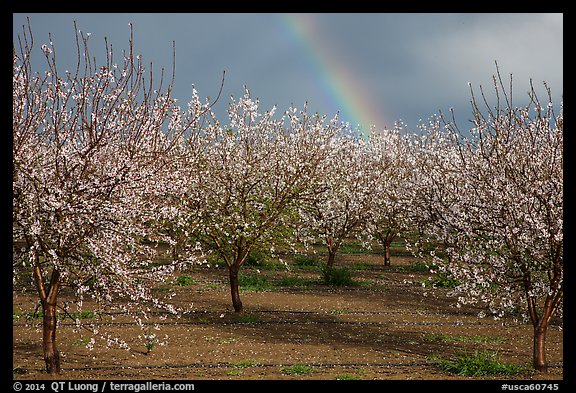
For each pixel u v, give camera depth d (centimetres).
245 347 1246
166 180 1068
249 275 2247
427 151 2748
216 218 1537
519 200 1101
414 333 1428
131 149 1026
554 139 1129
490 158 1205
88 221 942
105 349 1198
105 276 1004
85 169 977
